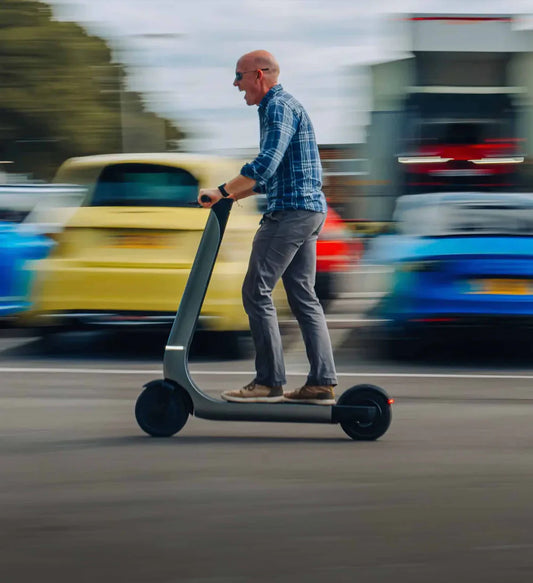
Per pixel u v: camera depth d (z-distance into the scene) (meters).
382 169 14.03
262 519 3.62
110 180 7.72
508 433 5.09
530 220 7.79
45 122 40.38
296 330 9.56
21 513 3.69
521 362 7.66
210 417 4.87
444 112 13.95
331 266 10.23
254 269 4.88
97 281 7.46
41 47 40.09
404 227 8.12
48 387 6.47
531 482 4.14
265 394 4.88
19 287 8.55
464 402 6.00
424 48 13.85
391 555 3.26
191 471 4.27
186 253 7.48
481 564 3.19
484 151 13.91
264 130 4.85
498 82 13.85
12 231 8.63
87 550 3.30
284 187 4.86
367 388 4.85
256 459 4.48
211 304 7.40
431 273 7.38
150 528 3.52
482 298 7.30
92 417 5.48
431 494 3.95
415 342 7.93
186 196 7.62
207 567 3.15
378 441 4.88
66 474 4.22
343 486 4.05
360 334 9.18
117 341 8.66
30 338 8.93
